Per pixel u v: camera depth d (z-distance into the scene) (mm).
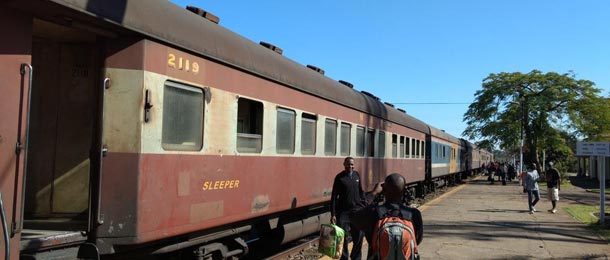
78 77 5203
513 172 43156
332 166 10398
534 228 12445
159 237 5172
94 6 4316
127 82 4863
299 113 8766
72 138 5148
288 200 8359
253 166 7152
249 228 7574
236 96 6641
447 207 17719
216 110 6176
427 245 9984
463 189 29438
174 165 5391
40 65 5219
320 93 9656
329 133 10297
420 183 21703
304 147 9086
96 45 4938
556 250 9594
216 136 6184
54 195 5121
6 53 3830
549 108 41938
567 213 16219
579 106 41125
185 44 5520
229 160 6484
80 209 5102
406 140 17797
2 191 3729
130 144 4832
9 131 3805
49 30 4797
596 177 53219
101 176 4730
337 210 7582
